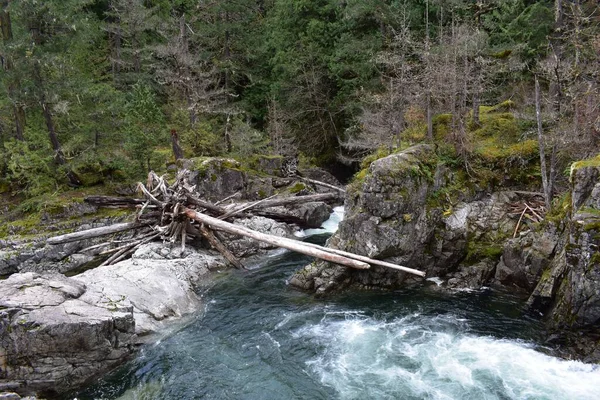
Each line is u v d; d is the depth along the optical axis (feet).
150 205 61.87
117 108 75.05
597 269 30.60
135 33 110.22
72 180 73.46
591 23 58.59
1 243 57.93
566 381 29.17
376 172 46.42
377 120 75.10
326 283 46.47
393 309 41.83
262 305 44.50
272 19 117.91
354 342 36.09
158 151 85.87
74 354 31.35
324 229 75.72
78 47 91.04
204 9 111.55
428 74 60.80
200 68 104.88
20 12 64.59
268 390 30.42
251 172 83.97
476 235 48.21
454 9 80.12
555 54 53.42
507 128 59.93
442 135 63.21
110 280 42.32
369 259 44.98
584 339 32.22
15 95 64.80
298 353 34.91
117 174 78.43
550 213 42.86
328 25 101.09
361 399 28.78
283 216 71.92
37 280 35.88
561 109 50.67
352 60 94.94
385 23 88.84
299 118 112.98
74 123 73.15
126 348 34.60
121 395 30.35
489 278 46.19
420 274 43.11
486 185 52.11
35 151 67.97
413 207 46.83
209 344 36.91
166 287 44.06
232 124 106.11
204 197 74.95
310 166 105.60
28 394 29.76
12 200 68.33
